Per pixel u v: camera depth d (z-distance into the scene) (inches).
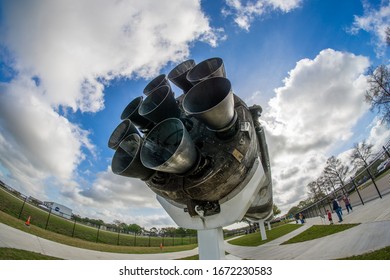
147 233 2223.2
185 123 211.5
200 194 198.2
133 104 235.9
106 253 767.1
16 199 1168.8
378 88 1142.3
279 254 424.5
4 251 368.5
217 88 171.6
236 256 530.6
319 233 561.9
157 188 207.9
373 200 748.0
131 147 193.8
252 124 225.8
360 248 277.3
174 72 243.1
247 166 207.8
